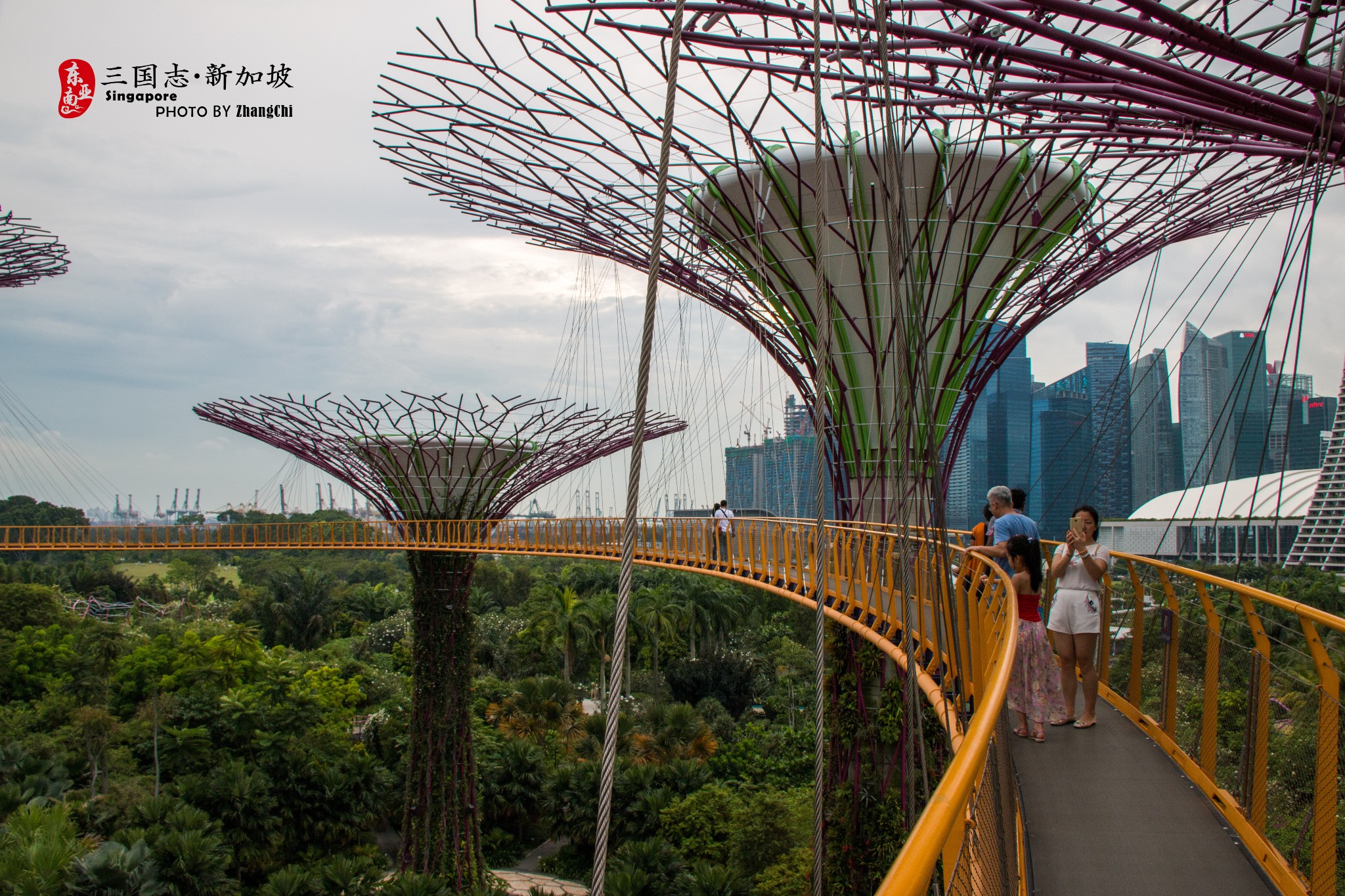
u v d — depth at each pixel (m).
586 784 34.75
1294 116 8.21
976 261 15.37
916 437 5.62
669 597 57.16
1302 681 4.63
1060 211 15.84
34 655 49.16
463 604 32.97
